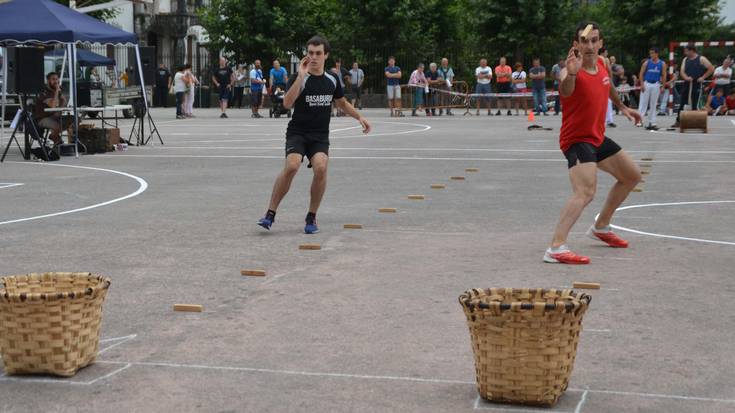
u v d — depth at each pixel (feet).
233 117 109.19
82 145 58.44
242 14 144.36
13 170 48.32
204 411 13.53
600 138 24.29
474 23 146.61
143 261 24.54
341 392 14.30
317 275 22.75
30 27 54.13
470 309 13.51
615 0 149.59
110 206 34.81
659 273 22.66
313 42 28.78
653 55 75.46
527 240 27.30
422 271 23.11
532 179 42.70
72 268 23.63
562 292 14.25
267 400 13.97
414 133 74.84
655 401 13.80
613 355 16.14
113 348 16.66
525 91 110.32
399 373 15.21
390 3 138.82
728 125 81.46
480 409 13.48
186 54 167.73
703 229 28.91
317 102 28.76
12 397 14.06
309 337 17.38
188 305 19.44
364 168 47.80
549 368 13.30
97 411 13.55
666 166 47.47
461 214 32.45
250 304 19.93
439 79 107.76
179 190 39.60
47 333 14.67
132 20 162.30
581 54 23.79
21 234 28.60
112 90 98.84
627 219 30.94
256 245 26.76
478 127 82.89
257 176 44.86
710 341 16.99
